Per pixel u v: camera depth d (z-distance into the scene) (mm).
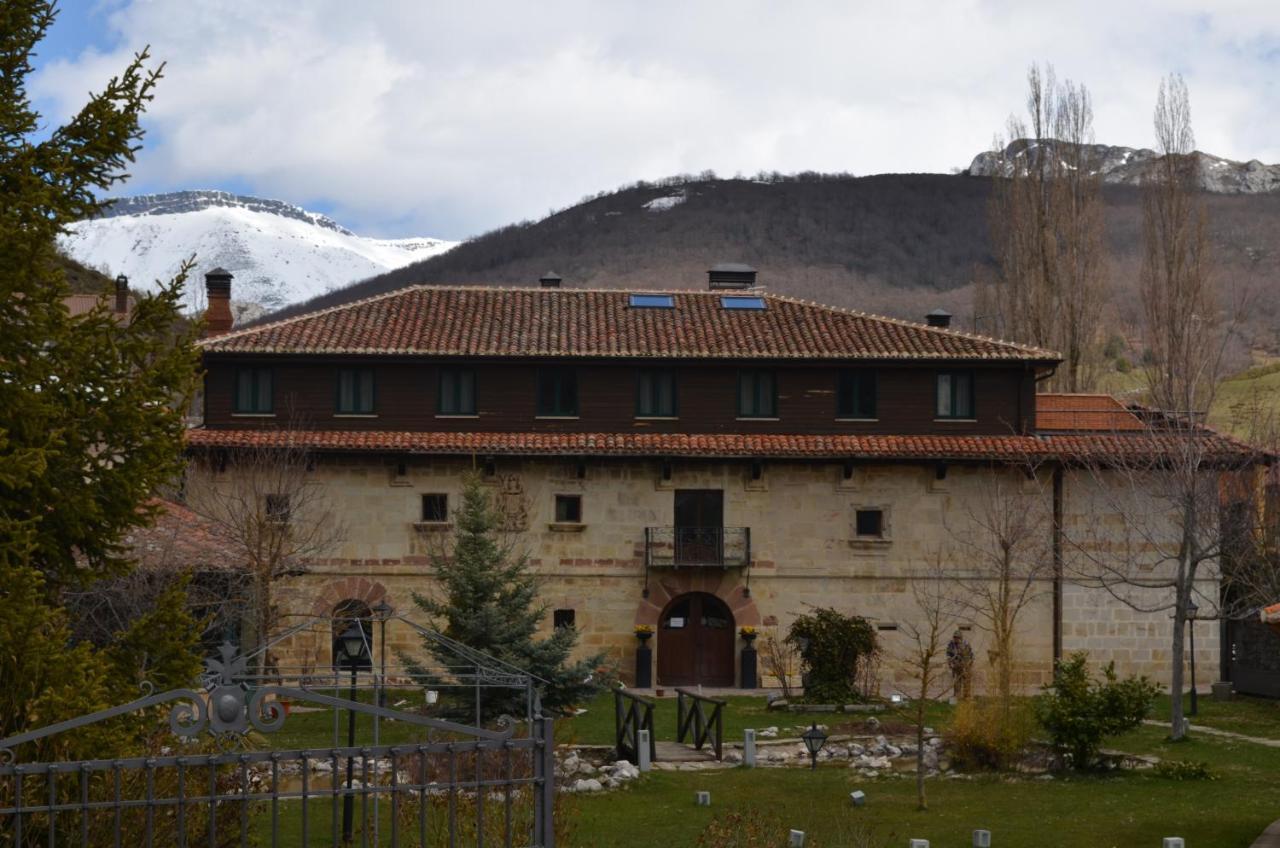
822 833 22719
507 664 25531
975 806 25453
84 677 14750
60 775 13930
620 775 27547
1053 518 43844
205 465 42406
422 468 43719
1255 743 33094
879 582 44312
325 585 43219
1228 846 22062
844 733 34250
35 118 17266
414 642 43219
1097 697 29422
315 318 45688
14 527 15516
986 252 178375
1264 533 43250
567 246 189125
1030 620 44281
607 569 44062
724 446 43781
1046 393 51656
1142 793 26719
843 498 44469
